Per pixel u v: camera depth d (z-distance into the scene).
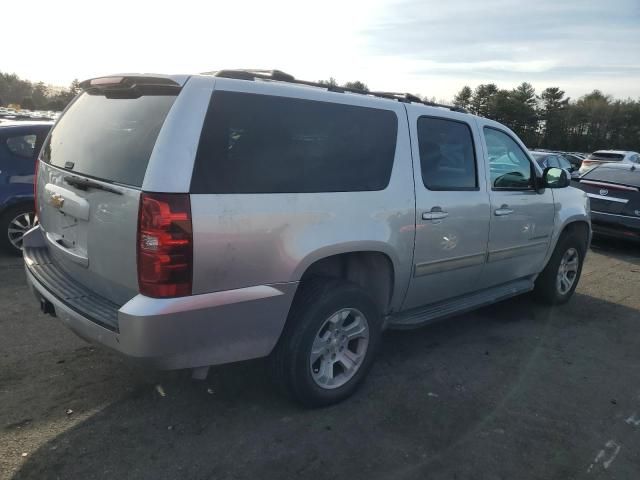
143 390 3.40
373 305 3.40
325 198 3.05
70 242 3.08
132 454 2.76
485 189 4.25
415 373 3.87
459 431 3.14
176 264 2.47
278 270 2.84
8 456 2.68
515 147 4.73
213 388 3.46
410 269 3.68
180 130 2.52
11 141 6.11
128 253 2.54
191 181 2.51
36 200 3.71
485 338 4.66
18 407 3.12
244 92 2.79
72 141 3.20
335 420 3.18
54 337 4.09
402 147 3.58
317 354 3.18
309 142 3.05
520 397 3.60
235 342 2.78
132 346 2.49
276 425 3.09
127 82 2.91
